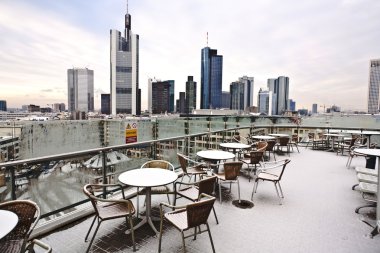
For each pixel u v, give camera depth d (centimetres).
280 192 450
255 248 256
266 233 291
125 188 425
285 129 1195
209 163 460
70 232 286
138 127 590
